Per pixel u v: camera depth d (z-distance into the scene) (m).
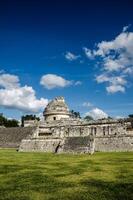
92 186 21.44
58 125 78.25
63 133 72.19
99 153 52.06
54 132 74.94
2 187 21.12
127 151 54.38
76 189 20.45
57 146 59.38
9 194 18.95
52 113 95.12
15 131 81.50
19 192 19.52
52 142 61.62
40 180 23.91
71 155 49.47
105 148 57.72
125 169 29.80
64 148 55.47
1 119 136.25
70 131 70.81
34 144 63.59
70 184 22.22
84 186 21.47
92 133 66.81
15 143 74.50
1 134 82.06
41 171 29.27
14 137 78.00
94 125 70.50
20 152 59.47
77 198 17.91
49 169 30.81
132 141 55.03
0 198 17.94
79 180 23.92
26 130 79.38
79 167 32.25
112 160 38.94
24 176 25.98
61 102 97.44
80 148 53.06
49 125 80.12
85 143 53.78
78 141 55.41
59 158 43.69
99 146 58.66
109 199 17.59
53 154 52.62
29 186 21.45
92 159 41.06
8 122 137.00
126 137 56.06
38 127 79.69
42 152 59.34
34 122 90.69
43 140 63.09
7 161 39.25
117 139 57.06
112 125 65.25
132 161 37.09
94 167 31.98
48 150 60.81
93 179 24.33
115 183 22.39
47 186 21.48
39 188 20.75
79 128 69.44
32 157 45.91
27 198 17.94
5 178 24.91
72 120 77.94
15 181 23.48
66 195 18.67
